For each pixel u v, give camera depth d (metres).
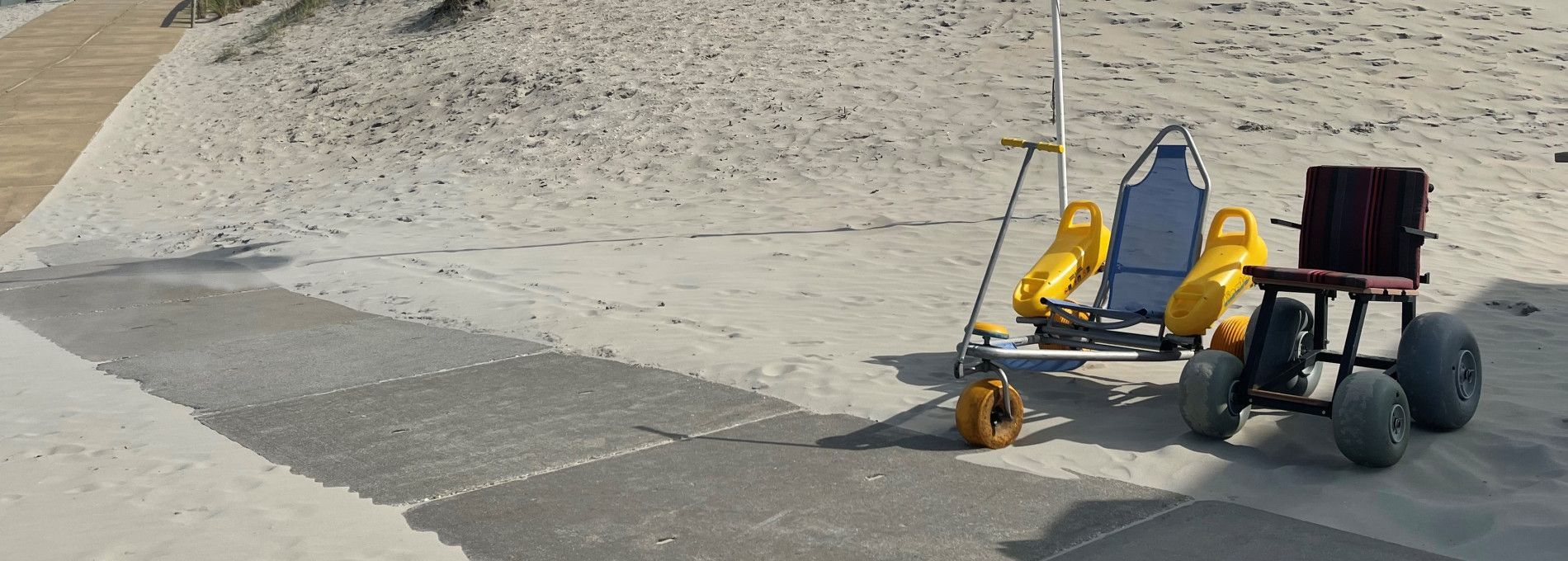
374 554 4.16
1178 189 6.27
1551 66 15.55
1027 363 6.04
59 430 6.00
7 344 8.23
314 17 26.88
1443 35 16.67
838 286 8.96
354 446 5.51
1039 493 4.62
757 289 8.95
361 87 20.05
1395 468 4.73
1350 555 3.94
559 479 4.93
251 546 4.27
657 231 11.51
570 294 8.93
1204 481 4.70
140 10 31.05
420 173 15.27
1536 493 4.39
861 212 11.74
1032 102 15.05
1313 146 13.23
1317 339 5.72
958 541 4.16
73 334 8.46
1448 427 5.12
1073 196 11.80
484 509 4.61
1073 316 6.07
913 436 5.38
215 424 5.98
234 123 19.38
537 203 13.29
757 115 15.77
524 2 23.69
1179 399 5.14
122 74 23.62
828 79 16.83
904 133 14.54
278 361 7.32
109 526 4.52
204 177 16.66
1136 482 4.73
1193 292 5.67
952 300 8.34
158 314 9.06
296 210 14.07
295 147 17.67
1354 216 5.38
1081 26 17.73
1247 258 5.84
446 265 10.38
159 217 14.42
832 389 6.14
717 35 19.59
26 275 11.23
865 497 4.62
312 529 4.44
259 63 23.44
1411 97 14.67
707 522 4.40
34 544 4.34
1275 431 5.25
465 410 6.04
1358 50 16.20
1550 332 6.98
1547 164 12.71
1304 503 4.43
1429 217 10.98
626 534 4.31
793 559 4.05
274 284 10.10
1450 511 4.26
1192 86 15.18
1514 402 5.55
